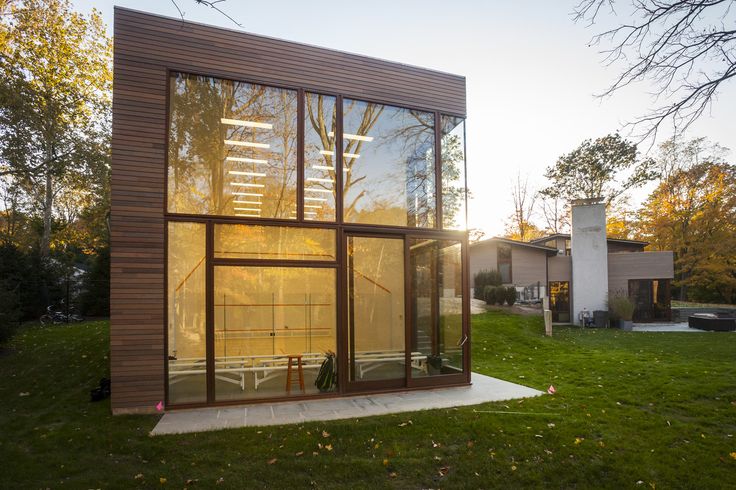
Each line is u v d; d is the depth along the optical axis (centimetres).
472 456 469
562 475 433
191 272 662
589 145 3212
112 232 612
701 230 2783
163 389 621
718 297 3014
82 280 1847
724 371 889
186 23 670
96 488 389
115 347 608
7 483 396
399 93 795
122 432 526
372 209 763
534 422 572
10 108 1436
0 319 980
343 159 750
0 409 632
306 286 739
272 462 447
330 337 727
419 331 780
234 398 664
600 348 1270
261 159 704
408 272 773
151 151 637
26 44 1580
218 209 679
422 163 808
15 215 2283
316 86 736
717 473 433
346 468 439
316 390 710
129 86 632
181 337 652
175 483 402
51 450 477
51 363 887
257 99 709
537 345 1291
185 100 673
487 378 869
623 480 419
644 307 2153
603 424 568
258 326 709
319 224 723
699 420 590
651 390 738
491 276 2161
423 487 408
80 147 1647
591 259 2017
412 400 686
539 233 3588
